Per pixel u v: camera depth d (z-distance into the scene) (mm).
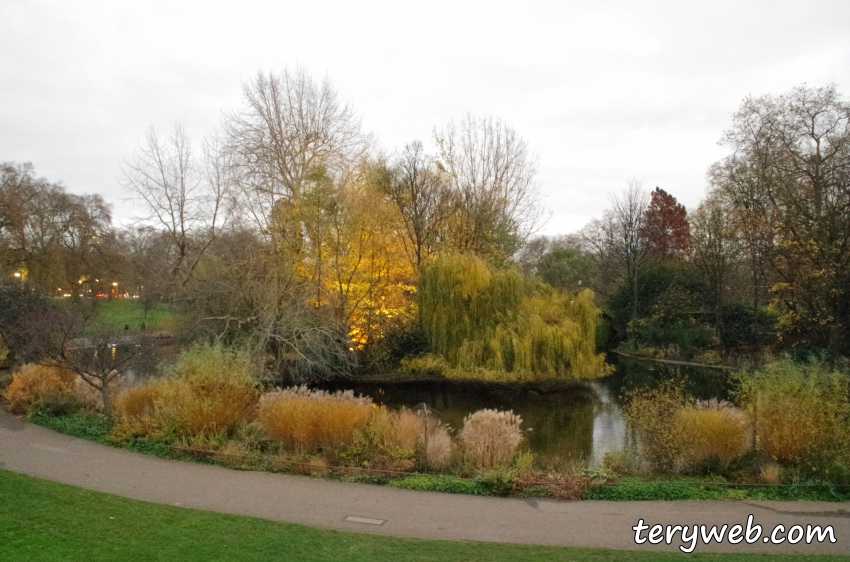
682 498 9086
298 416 11062
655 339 37562
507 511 8297
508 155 33562
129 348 15570
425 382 24219
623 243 45125
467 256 24719
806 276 24875
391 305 26484
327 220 24047
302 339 21516
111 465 9898
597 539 7184
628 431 13578
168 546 6180
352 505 8289
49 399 13953
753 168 29500
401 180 29500
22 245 35219
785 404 10758
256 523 7125
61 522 6711
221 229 28562
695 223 38750
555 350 23281
